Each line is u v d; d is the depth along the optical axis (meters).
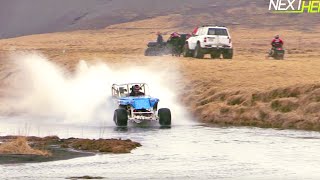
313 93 87.81
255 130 81.38
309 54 183.62
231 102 95.69
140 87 92.06
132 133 78.06
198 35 145.38
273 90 93.00
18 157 57.94
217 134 76.75
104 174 50.66
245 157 59.16
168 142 69.50
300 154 60.88
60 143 67.50
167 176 50.06
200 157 59.12
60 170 52.12
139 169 52.94
